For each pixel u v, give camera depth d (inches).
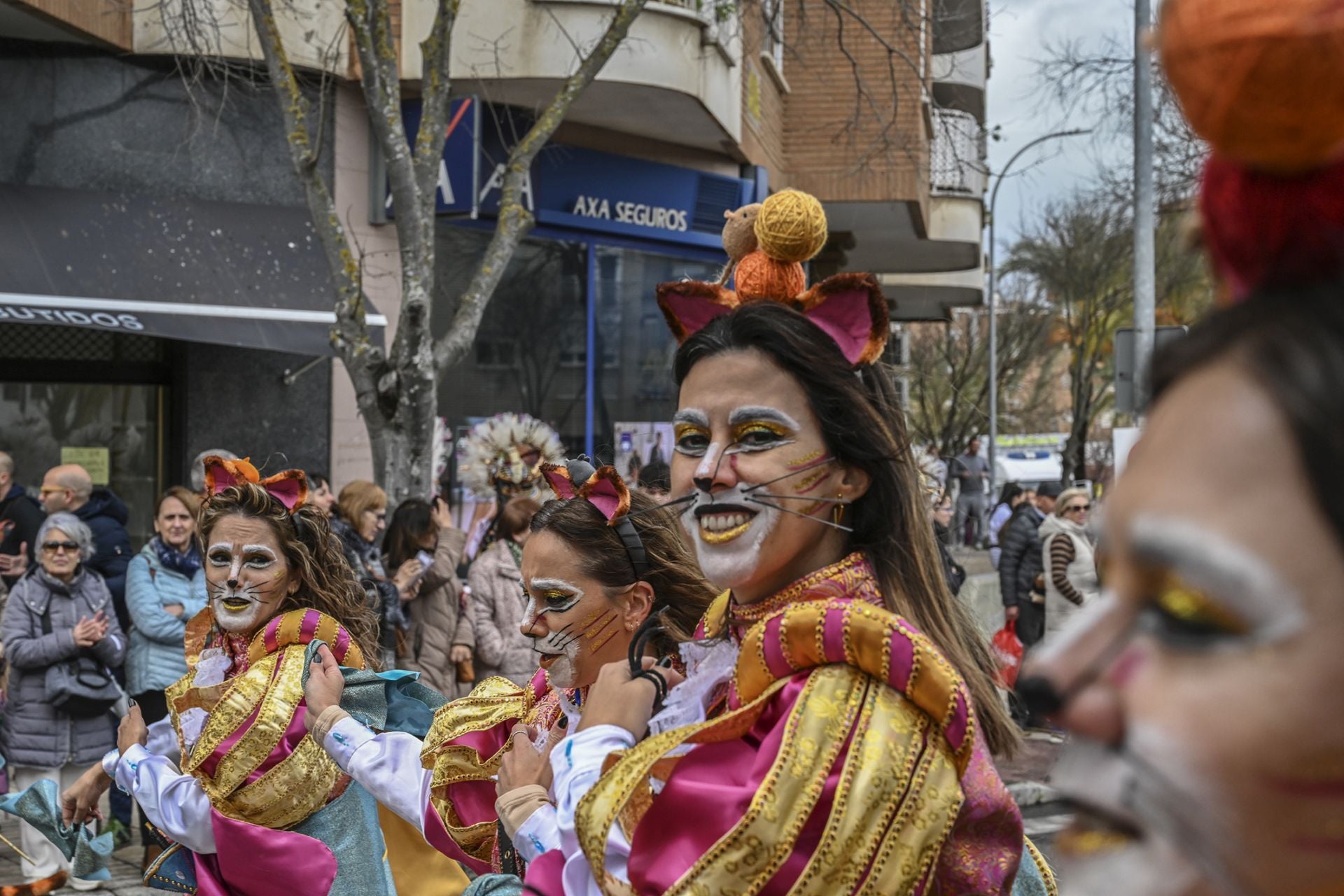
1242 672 31.9
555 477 110.1
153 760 137.4
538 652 107.3
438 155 310.5
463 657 257.3
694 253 520.1
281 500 140.7
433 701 144.7
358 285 305.7
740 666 73.3
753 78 526.0
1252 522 31.5
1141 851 34.5
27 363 392.8
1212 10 29.7
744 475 75.7
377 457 305.4
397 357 302.2
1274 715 31.5
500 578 263.9
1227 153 31.3
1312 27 28.5
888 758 65.9
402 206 301.4
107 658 240.8
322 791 130.4
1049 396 1636.3
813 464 75.9
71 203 379.6
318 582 141.1
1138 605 34.0
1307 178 31.3
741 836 66.1
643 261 502.0
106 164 390.9
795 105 581.9
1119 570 34.6
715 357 77.5
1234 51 29.4
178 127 398.9
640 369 500.4
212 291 379.9
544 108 447.5
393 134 300.5
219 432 405.1
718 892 66.2
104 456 401.7
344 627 139.8
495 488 334.3
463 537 263.9
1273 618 31.3
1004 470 1556.3
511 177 327.9
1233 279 33.8
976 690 78.2
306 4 402.0
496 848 110.7
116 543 265.9
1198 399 32.9
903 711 67.4
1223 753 32.1
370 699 134.7
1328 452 30.7
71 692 236.8
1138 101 445.7
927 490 87.7
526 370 464.1
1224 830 32.6
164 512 248.2
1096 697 34.0
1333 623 31.1
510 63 412.5
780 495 75.6
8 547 278.8
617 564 106.0
